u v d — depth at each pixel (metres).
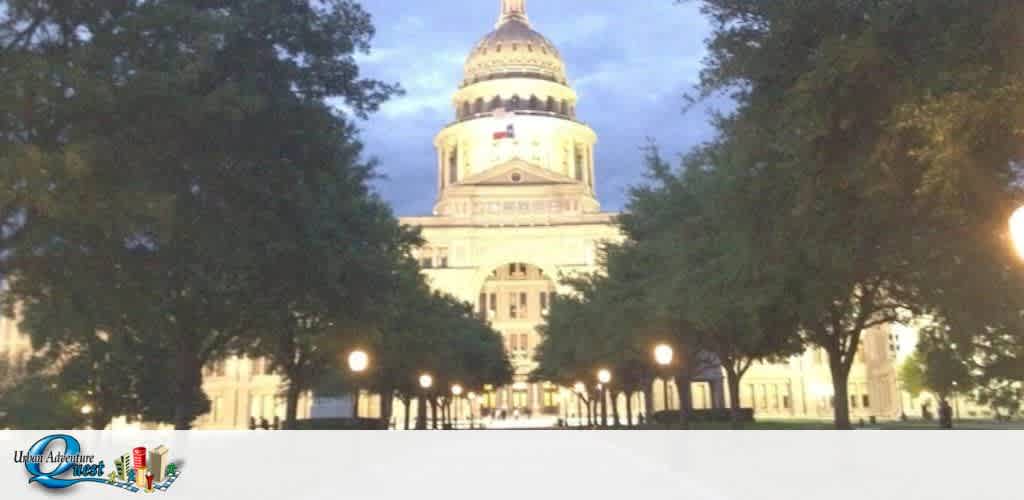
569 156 124.31
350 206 22.23
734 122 14.91
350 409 63.16
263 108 15.38
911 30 10.73
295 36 16.75
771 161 13.97
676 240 25.06
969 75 9.84
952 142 9.99
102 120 13.24
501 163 113.88
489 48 131.88
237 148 15.80
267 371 40.94
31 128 12.87
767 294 20.09
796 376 90.38
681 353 37.19
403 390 53.75
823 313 21.12
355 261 21.56
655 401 93.56
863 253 15.12
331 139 17.83
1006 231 11.61
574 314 45.50
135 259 15.98
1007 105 9.60
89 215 12.38
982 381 20.45
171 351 30.77
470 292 101.44
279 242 18.02
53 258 13.73
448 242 104.31
